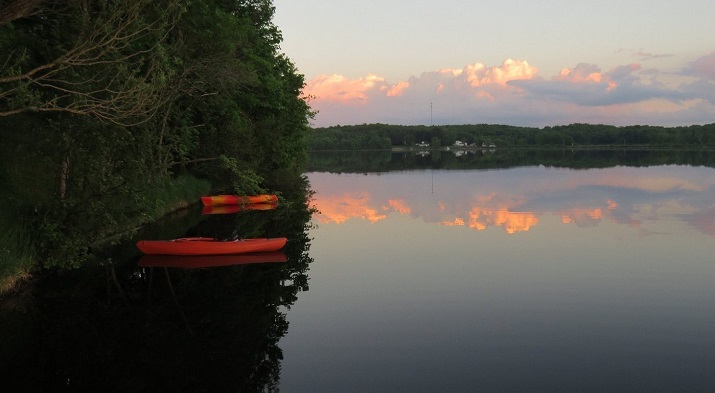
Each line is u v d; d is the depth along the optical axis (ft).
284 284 34.60
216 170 79.20
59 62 28.02
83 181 38.19
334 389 19.54
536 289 32.55
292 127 96.78
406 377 20.58
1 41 36.09
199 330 26.43
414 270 37.91
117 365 22.25
